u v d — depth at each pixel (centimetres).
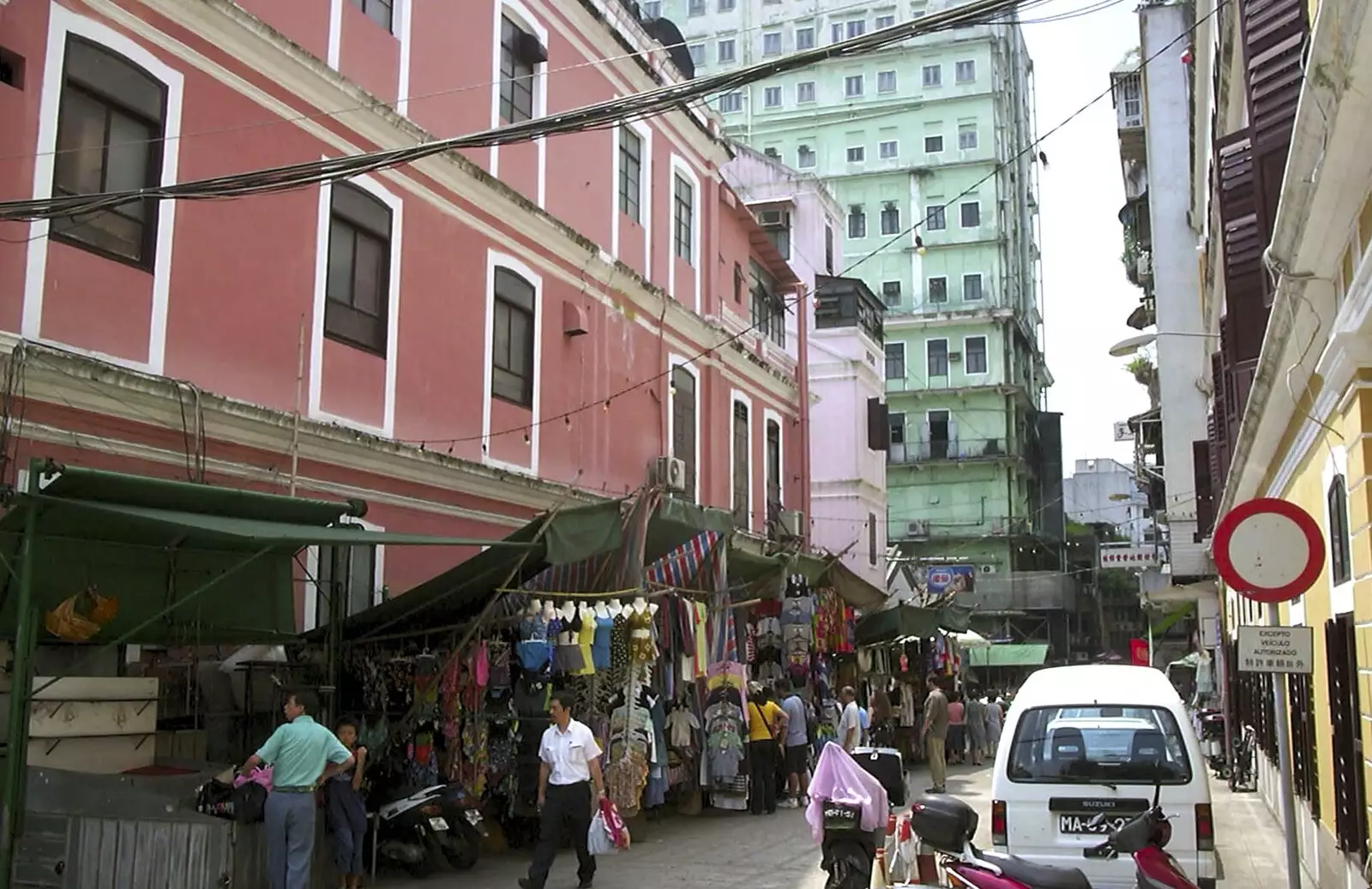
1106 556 4438
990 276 6175
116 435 1045
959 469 5941
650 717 1278
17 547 930
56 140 1001
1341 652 886
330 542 906
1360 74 569
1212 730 2355
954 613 2525
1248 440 1288
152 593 1018
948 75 6397
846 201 6456
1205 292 2242
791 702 1673
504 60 1648
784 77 6631
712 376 2277
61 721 929
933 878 824
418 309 1439
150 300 1080
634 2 2173
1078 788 847
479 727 1152
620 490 1884
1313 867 1085
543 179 1722
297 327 1246
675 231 2164
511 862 1151
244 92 1198
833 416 3194
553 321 1733
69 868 845
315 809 870
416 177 1443
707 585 1381
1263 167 915
